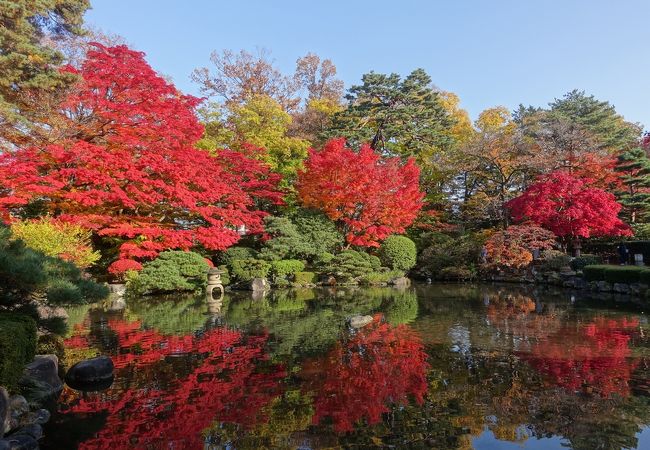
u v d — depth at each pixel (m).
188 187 18.33
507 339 8.80
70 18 14.49
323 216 21.88
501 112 32.66
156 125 16.08
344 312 12.68
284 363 7.42
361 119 27.08
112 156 14.20
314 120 31.61
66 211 15.35
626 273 15.23
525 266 20.92
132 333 9.81
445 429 4.84
